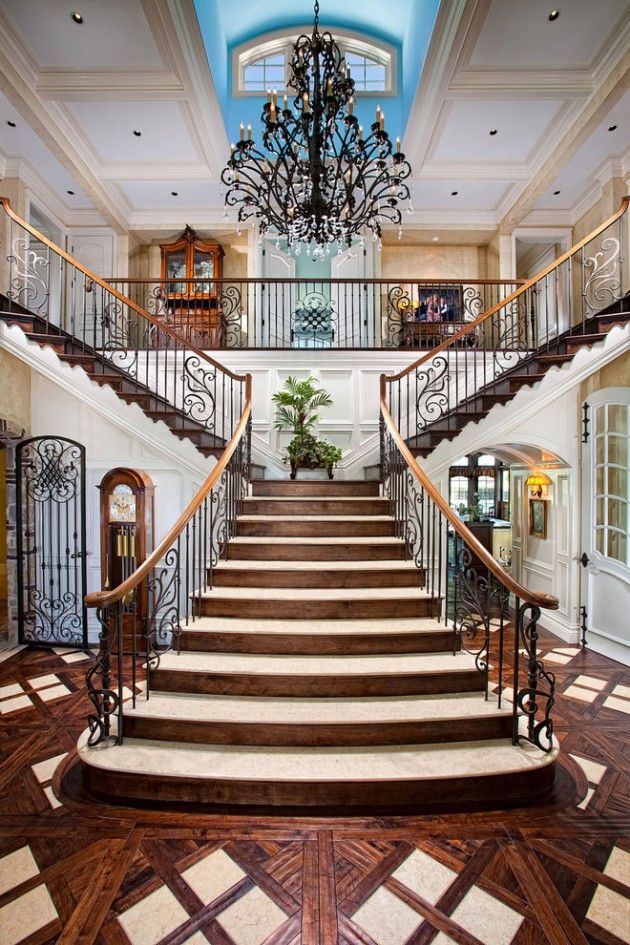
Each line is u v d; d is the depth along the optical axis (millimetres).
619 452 4383
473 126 5598
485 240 7926
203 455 4758
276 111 3385
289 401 5273
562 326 7387
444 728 2531
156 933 1627
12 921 1667
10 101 4891
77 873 1865
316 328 7734
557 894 1785
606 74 4766
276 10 6508
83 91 5023
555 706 3338
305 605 3275
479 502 9125
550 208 7125
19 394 4750
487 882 1838
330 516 4359
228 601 3297
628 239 5812
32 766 2598
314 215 3594
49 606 4848
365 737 2484
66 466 4820
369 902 1749
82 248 7391
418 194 6914
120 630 2559
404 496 4285
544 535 5516
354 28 6812
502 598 2756
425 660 2955
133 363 6066
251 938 1613
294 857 1952
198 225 7531
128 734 2555
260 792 2236
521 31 4410
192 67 4832
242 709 2600
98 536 4938
